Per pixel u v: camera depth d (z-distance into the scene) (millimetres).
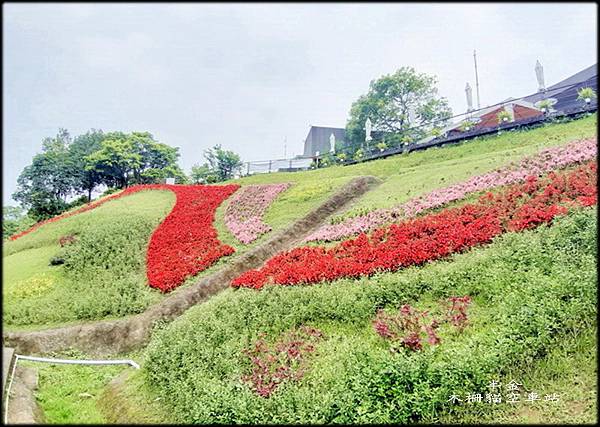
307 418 7348
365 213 18156
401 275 11633
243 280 14297
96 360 12438
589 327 8023
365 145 39656
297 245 17156
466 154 24078
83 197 47594
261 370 8961
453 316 9172
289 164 44094
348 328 10219
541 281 9188
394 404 7383
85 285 16234
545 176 15250
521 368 7750
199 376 9117
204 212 23516
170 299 14805
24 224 38031
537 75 27953
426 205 16500
